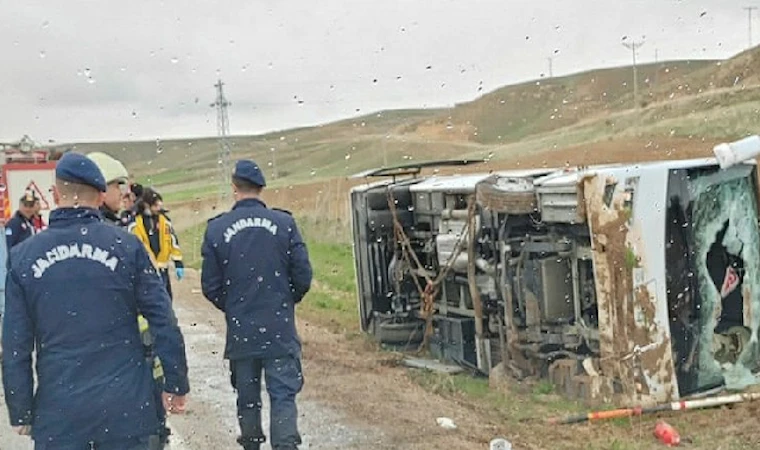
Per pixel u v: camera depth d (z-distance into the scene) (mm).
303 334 12383
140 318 4859
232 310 6312
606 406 7883
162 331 4398
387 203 11047
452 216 9930
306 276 6383
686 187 8000
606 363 7930
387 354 10844
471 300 9789
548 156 32938
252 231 6277
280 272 6305
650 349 7789
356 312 14211
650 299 7789
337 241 21781
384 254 11273
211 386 9461
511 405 8211
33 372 4316
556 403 8188
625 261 7758
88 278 4238
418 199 10656
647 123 43875
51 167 19625
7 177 19312
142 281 4367
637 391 7781
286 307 6348
